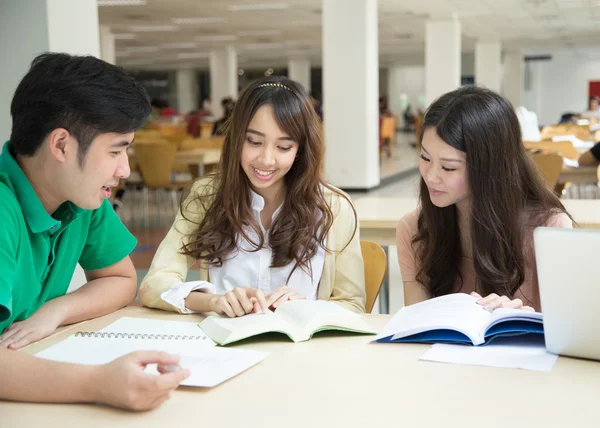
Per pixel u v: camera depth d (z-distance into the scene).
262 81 1.77
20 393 1.05
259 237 1.86
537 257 1.22
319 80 30.61
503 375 1.15
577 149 7.13
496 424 0.95
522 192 1.74
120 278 1.66
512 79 21.44
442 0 11.02
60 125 1.23
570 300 1.20
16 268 1.33
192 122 13.39
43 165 1.28
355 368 1.19
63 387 1.04
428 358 1.23
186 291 1.60
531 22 14.36
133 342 1.34
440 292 1.89
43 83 1.23
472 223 1.71
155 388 0.99
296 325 1.40
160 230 6.91
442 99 1.71
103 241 1.64
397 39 18.02
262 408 1.02
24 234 1.35
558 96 26.34
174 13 12.66
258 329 1.35
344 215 1.91
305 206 1.85
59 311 1.46
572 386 1.09
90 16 3.68
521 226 1.72
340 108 9.19
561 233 1.18
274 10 12.34
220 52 20.20
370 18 9.12
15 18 3.45
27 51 3.45
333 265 1.90
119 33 15.92
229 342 1.32
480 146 1.65
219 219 1.84
